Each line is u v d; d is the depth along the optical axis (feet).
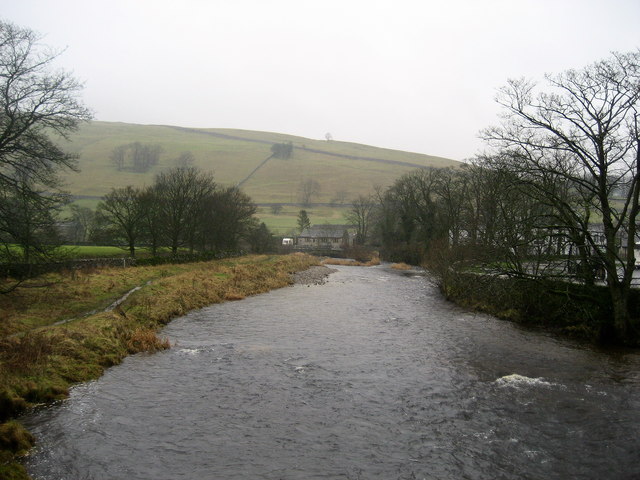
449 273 127.75
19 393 47.55
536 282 86.38
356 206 407.85
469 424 45.91
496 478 36.50
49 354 57.62
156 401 50.24
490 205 131.03
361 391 54.49
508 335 83.10
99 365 60.34
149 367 61.98
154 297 99.96
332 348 73.20
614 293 77.36
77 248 174.60
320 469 37.29
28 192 73.77
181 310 98.22
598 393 54.24
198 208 195.72
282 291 140.97
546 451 40.70
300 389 54.85
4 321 70.79
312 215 537.24
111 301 97.55
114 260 143.54
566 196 92.53
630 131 71.82
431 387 56.03
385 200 324.60
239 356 67.77
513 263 90.79
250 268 164.35
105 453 38.73
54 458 37.50
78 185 515.50
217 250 231.30
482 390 55.11
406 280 175.42
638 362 67.00
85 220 271.28
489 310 103.55
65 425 43.37
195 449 39.96
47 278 101.60
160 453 39.09
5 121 76.23
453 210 203.00
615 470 37.73
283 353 69.92
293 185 648.38
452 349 73.41
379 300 123.34
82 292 99.60
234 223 240.73
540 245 89.76
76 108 82.94
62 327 68.85
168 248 219.41
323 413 48.06
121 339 70.23
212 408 48.78
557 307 89.10
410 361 66.74
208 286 124.77
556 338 81.10
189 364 63.62
